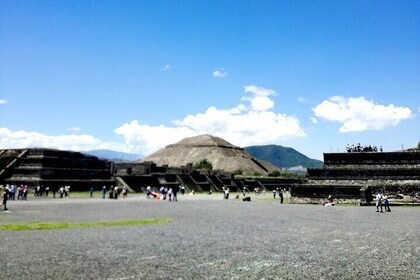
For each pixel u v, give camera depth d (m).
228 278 13.54
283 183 180.88
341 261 16.62
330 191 69.19
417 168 71.31
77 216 38.22
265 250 19.39
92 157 106.75
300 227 30.50
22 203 57.47
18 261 16.06
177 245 20.80
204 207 56.09
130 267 15.14
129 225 30.72
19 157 93.25
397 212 48.56
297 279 13.49
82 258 16.86
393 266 15.65
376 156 77.50
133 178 110.50
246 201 78.44
